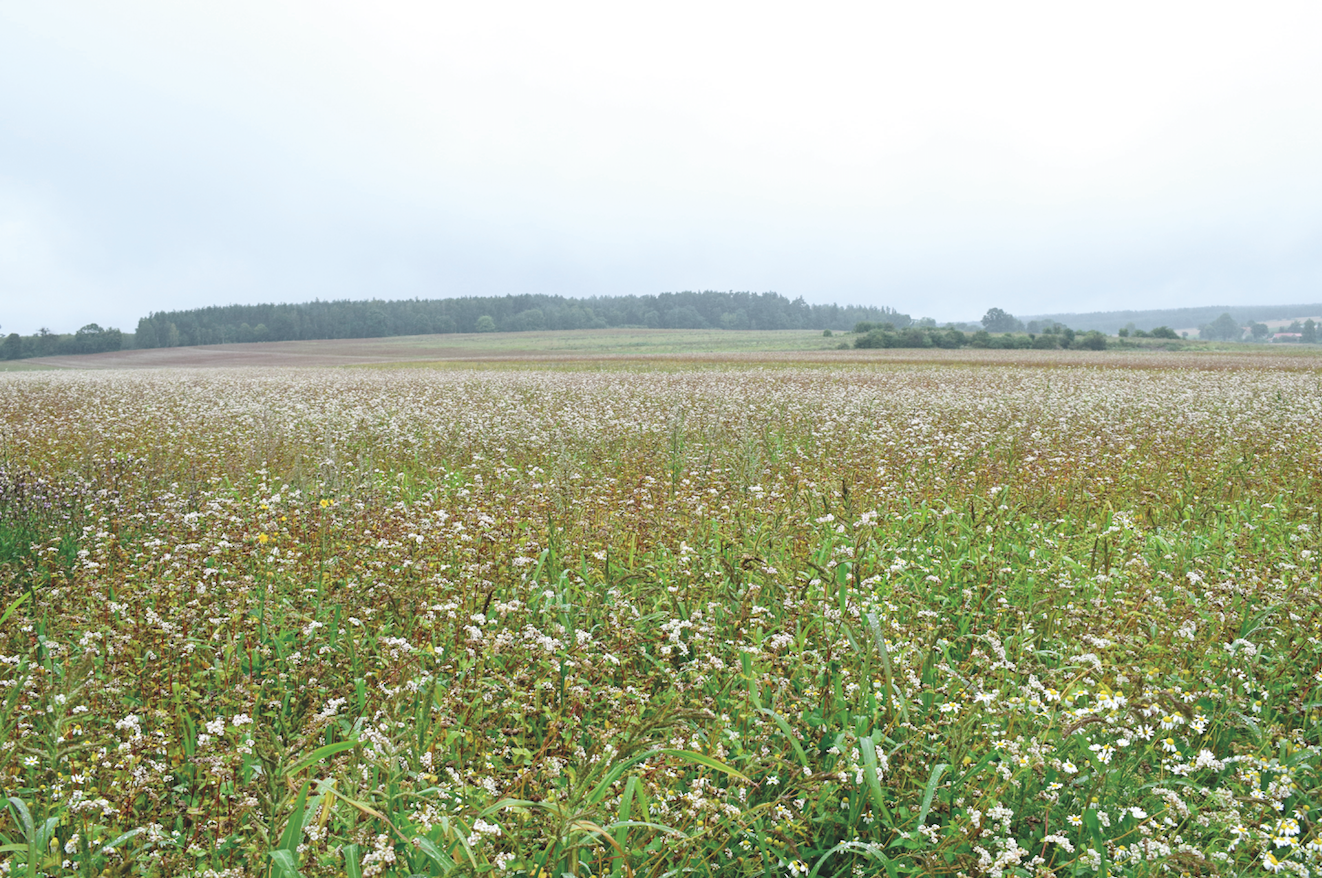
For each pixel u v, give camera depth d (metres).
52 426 15.06
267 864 2.68
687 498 8.16
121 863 2.82
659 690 4.48
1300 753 3.86
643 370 48.84
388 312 193.38
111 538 6.43
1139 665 4.45
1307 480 9.63
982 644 4.95
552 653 4.41
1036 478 9.84
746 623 5.02
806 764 3.55
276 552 5.98
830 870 3.44
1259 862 3.24
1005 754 3.62
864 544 6.09
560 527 7.34
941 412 17.28
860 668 4.52
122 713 3.90
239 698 3.94
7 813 3.21
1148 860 3.04
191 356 120.81
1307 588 5.42
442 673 4.28
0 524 7.80
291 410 18.20
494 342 149.00
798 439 13.34
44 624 5.24
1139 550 6.79
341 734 3.84
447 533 6.52
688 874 3.15
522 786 3.35
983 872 2.98
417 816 2.96
